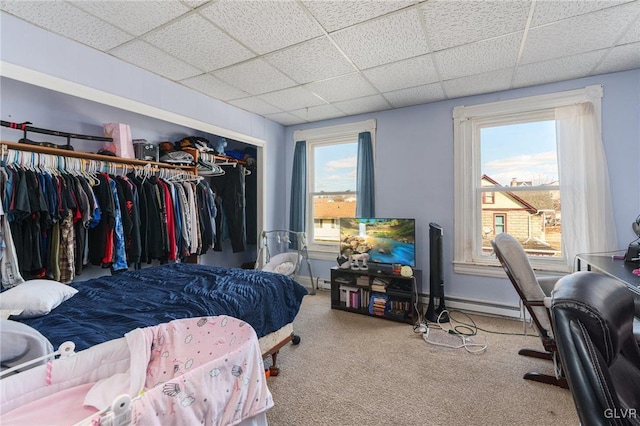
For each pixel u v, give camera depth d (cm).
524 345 242
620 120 258
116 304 162
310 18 188
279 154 426
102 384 86
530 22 191
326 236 418
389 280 316
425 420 158
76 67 212
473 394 180
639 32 201
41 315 143
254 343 97
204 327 111
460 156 322
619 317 73
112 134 271
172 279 212
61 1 169
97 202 238
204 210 332
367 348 240
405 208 353
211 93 310
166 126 351
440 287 301
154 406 69
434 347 241
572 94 274
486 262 314
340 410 166
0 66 177
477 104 314
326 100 331
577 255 247
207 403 78
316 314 318
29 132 235
